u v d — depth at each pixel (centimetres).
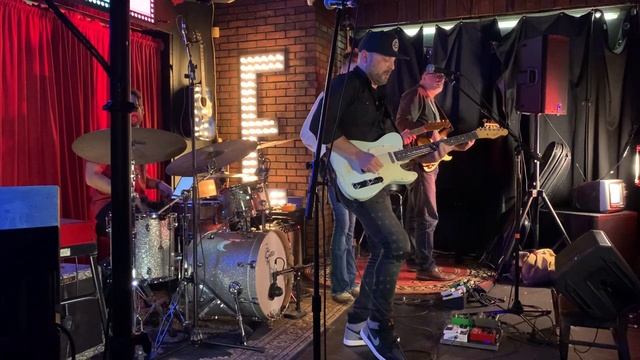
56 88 350
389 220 243
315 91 469
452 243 504
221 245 296
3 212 112
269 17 481
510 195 471
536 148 370
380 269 244
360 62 246
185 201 298
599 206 407
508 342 280
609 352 266
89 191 372
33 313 113
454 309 336
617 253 228
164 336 278
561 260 257
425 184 397
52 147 343
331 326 308
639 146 424
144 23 404
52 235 115
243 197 326
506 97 470
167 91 441
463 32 484
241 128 497
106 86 387
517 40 466
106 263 286
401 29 507
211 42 479
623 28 441
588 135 454
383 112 251
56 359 116
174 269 288
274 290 296
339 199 249
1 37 312
